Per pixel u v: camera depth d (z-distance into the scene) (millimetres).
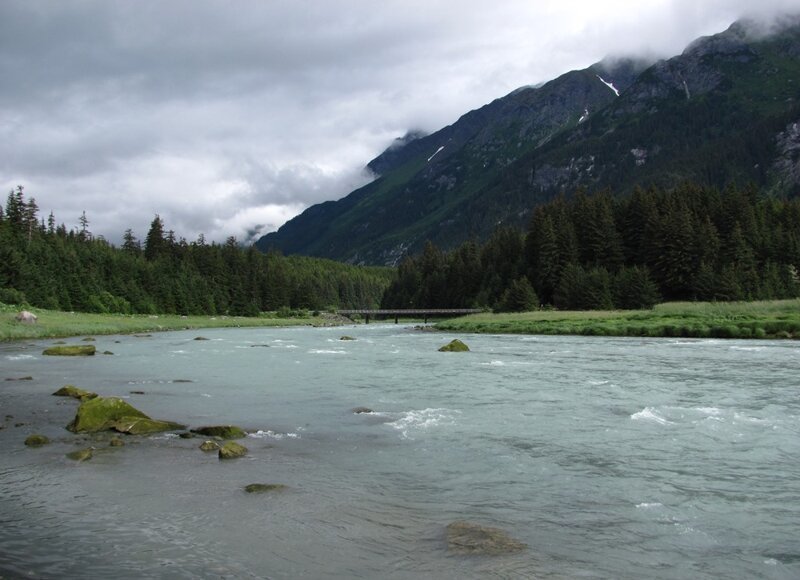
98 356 40375
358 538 9227
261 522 9875
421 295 178000
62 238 146500
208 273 153875
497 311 117688
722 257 108875
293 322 129125
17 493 11320
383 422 17859
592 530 9594
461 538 9117
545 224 123625
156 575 7910
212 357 40031
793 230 119438
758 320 59812
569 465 13219
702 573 8125
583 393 23141
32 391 23938
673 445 14875
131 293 118438
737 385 24891
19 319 65375
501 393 23281
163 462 13586
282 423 17812
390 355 41500
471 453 14258
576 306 107312
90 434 16453
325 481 12156
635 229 124688
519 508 10594
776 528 9695
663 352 41406
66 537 9219
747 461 13438
